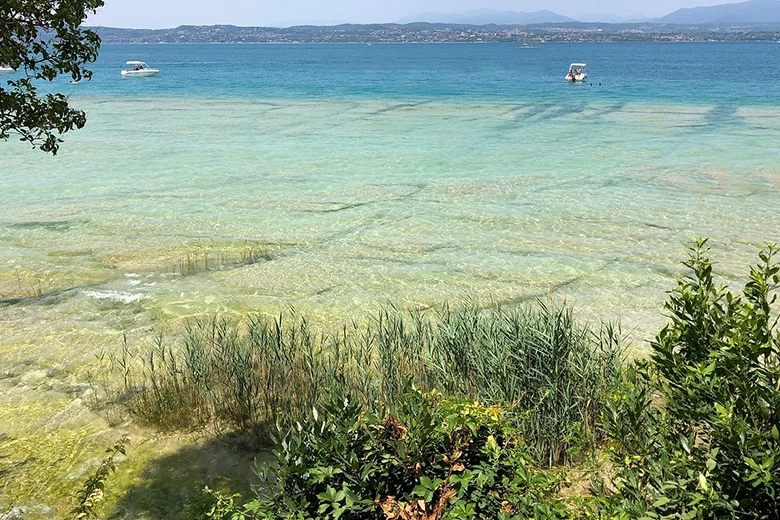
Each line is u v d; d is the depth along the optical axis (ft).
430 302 33.12
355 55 623.36
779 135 84.23
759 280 12.12
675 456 11.66
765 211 48.03
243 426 21.79
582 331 23.68
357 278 36.42
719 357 11.50
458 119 107.96
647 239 42.16
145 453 20.56
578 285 34.91
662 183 57.41
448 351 21.61
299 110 123.44
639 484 12.34
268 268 38.19
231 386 23.06
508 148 77.56
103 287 35.42
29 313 31.96
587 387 19.51
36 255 40.34
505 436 13.29
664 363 12.76
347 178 61.11
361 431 13.35
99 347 28.27
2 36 17.40
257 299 33.76
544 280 35.65
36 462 20.16
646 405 15.93
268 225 46.24
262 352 23.94
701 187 55.72
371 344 27.61
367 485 12.36
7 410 23.21
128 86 195.52
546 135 88.22
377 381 22.26
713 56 494.18
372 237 43.47
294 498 12.66
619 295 33.47
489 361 20.18
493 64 382.22
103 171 65.26
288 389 22.41
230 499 14.15
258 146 80.43
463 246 41.42
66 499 18.47
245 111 122.31
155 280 36.47
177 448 20.81
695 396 11.50
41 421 22.48
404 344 23.85
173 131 94.38
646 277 35.81
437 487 11.60
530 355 20.21
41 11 17.87
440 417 13.30
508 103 136.05
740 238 41.91
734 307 12.09
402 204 51.44
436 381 21.06
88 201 52.95
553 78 234.58
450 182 58.85
